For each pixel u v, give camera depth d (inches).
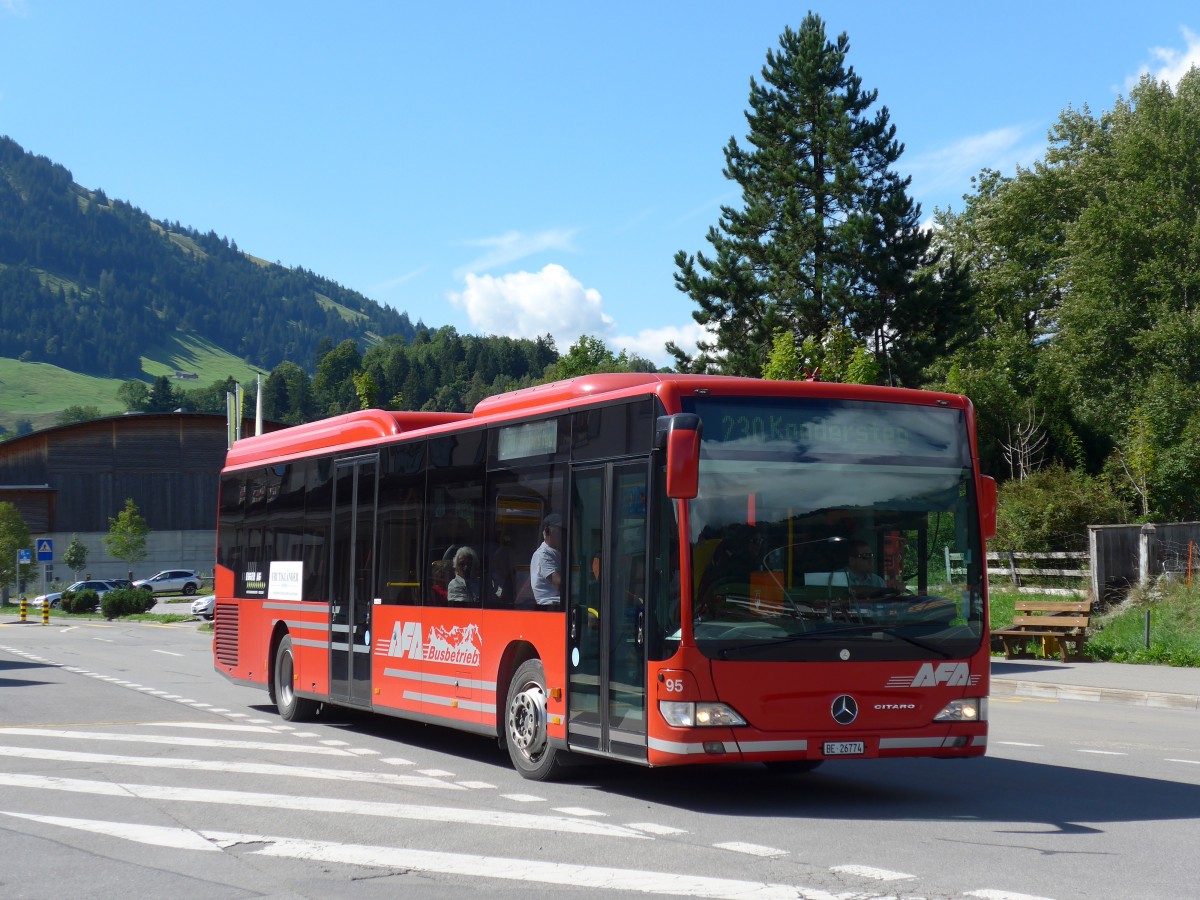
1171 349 2112.5
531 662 449.1
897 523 397.4
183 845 338.3
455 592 498.9
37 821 373.1
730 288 1863.9
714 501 381.1
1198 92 2293.3
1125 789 434.0
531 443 456.1
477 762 499.8
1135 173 2240.4
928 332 1852.9
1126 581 1123.9
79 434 4045.3
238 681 717.3
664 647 375.6
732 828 358.9
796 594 383.2
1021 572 1237.1
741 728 371.9
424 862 314.8
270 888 289.6
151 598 2461.9
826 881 289.9
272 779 453.1
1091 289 2241.6
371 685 562.9
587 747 411.2
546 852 325.7
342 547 602.2
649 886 287.0
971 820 371.6
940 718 390.3
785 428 393.1
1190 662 914.1
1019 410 1920.5
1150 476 1672.0
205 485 4143.7
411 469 543.5
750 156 1947.6
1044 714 704.4
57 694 800.9
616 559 402.9
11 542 3127.5
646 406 394.9
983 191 2736.2
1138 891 279.1
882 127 1904.5
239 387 1808.6
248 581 714.2
